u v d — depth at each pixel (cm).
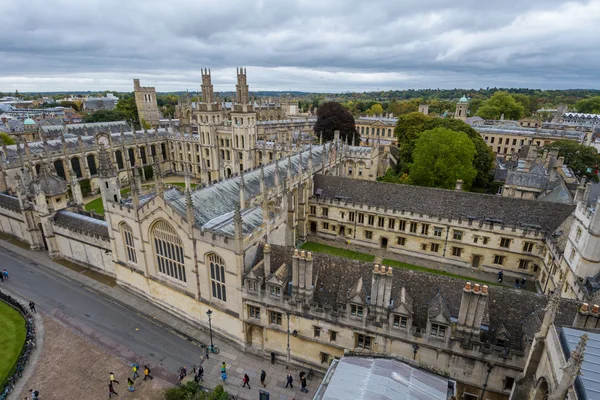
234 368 4741
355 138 16262
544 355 2862
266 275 4638
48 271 6994
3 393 4256
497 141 16288
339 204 8181
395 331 3991
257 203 6362
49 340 5166
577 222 5225
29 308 5834
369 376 2944
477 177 11662
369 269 4419
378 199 7919
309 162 8312
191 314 5506
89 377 4559
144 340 5216
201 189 5919
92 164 11869
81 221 7025
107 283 6581
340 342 4350
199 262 5044
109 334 5316
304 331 4516
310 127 18350
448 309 3959
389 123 17812
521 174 8588
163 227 5297
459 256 7338
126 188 12412
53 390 4369
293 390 4384
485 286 3525
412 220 7506
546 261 6312
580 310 3075
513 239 6731
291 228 7731
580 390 2233
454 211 7231
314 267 4644
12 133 15362
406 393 2772
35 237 7756
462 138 9656
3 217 8381
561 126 17488
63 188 7525
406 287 4216
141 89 19525
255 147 12362
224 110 13450
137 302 6062
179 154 14262
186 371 4666
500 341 3700
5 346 5034
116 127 15225
